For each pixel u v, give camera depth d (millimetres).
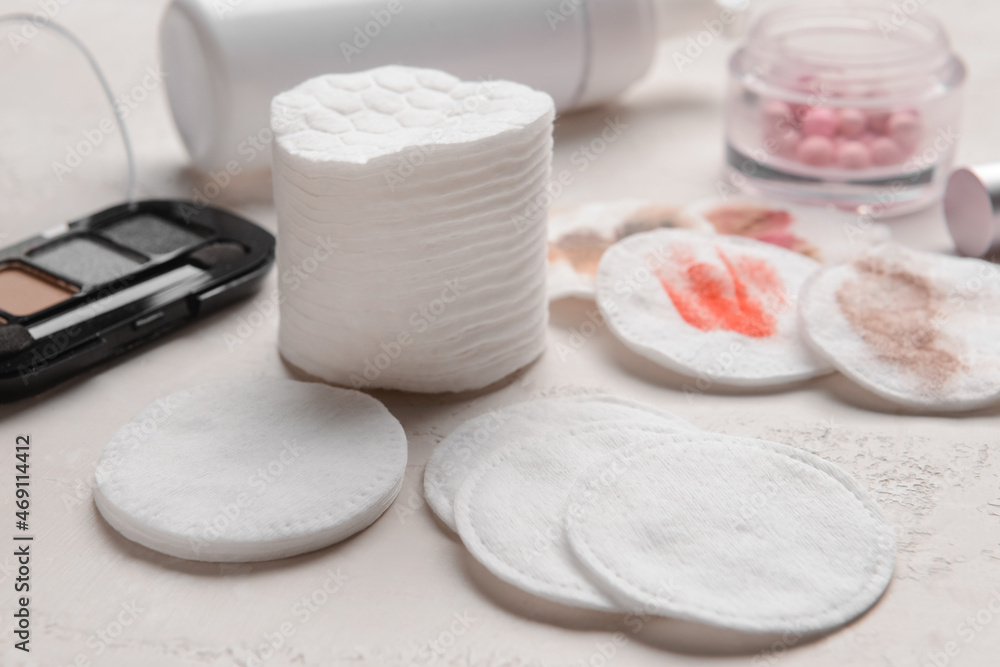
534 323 692
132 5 1334
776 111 873
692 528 547
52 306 713
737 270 772
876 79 852
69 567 553
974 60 1141
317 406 644
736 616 499
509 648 505
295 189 620
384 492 579
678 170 970
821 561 534
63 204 911
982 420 655
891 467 617
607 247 820
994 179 786
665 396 685
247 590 539
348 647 506
